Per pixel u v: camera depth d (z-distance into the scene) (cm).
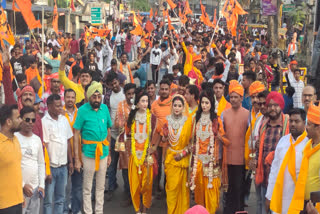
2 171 477
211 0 7050
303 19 2936
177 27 2370
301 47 2231
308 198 469
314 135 456
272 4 1356
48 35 2447
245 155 625
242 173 642
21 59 1059
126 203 712
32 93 604
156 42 1620
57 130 600
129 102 717
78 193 652
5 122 479
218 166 628
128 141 667
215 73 923
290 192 485
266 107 580
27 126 521
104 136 644
